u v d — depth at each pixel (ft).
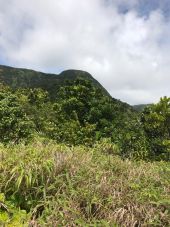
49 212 16.70
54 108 72.08
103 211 17.63
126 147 46.88
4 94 53.26
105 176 20.48
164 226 17.34
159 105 52.44
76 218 16.56
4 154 20.18
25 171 18.22
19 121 48.26
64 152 22.06
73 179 19.44
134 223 16.97
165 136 51.70
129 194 18.80
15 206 17.65
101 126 63.10
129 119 60.70
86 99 70.18
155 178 22.30
